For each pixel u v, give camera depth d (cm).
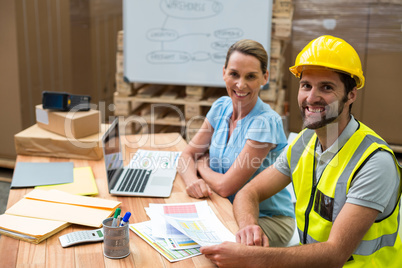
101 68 519
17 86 407
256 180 206
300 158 188
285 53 499
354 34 425
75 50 475
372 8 415
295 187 190
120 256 162
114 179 225
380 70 427
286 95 508
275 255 154
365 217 154
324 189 171
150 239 175
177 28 365
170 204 205
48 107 266
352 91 166
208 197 217
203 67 369
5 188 398
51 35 438
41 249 167
